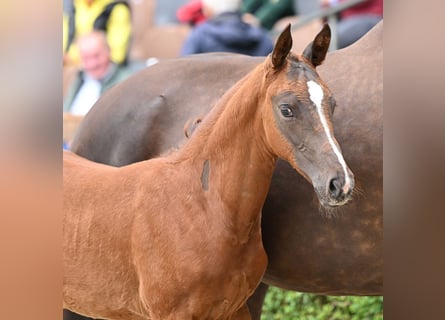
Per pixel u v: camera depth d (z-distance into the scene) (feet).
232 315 16.74
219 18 31.14
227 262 15.52
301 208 16.67
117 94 19.44
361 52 16.84
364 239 16.24
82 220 16.78
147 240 15.92
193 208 15.72
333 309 26.68
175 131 18.38
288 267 17.13
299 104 14.06
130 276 16.42
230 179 15.49
